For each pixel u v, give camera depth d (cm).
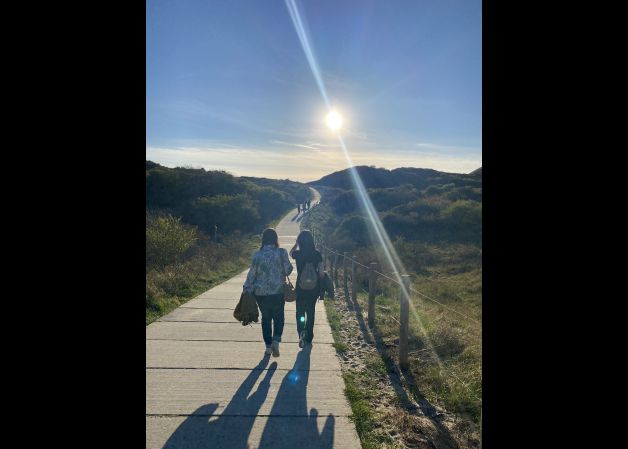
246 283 586
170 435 391
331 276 1479
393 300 1101
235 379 525
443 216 3247
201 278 1355
